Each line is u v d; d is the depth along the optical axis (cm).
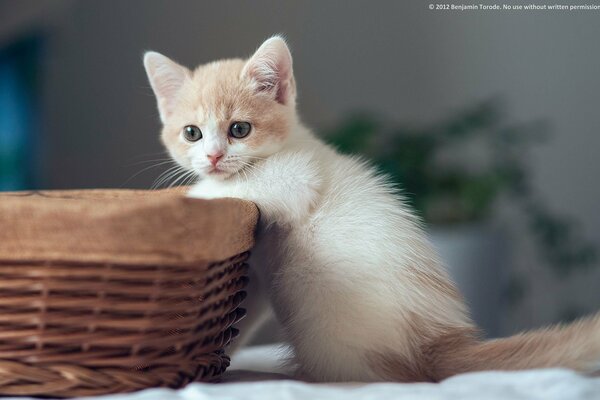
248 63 57
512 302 100
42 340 41
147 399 40
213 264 43
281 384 41
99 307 41
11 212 40
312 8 111
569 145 100
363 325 50
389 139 96
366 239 51
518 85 102
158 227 41
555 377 41
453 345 50
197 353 44
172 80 59
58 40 119
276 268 52
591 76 99
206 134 56
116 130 116
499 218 102
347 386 42
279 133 57
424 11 107
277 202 52
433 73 107
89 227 40
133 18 115
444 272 52
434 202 90
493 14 103
